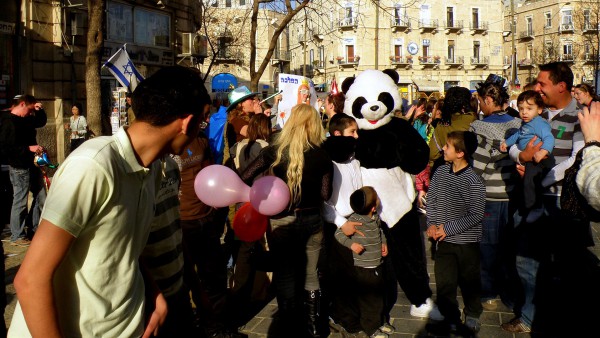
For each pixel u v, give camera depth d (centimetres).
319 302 423
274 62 5272
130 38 1700
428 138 714
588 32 5116
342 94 542
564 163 411
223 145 567
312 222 408
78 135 1324
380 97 479
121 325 200
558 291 450
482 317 466
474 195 419
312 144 399
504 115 485
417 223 487
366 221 424
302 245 407
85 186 181
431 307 469
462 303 495
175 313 275
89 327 192
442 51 5128
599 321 432
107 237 191
